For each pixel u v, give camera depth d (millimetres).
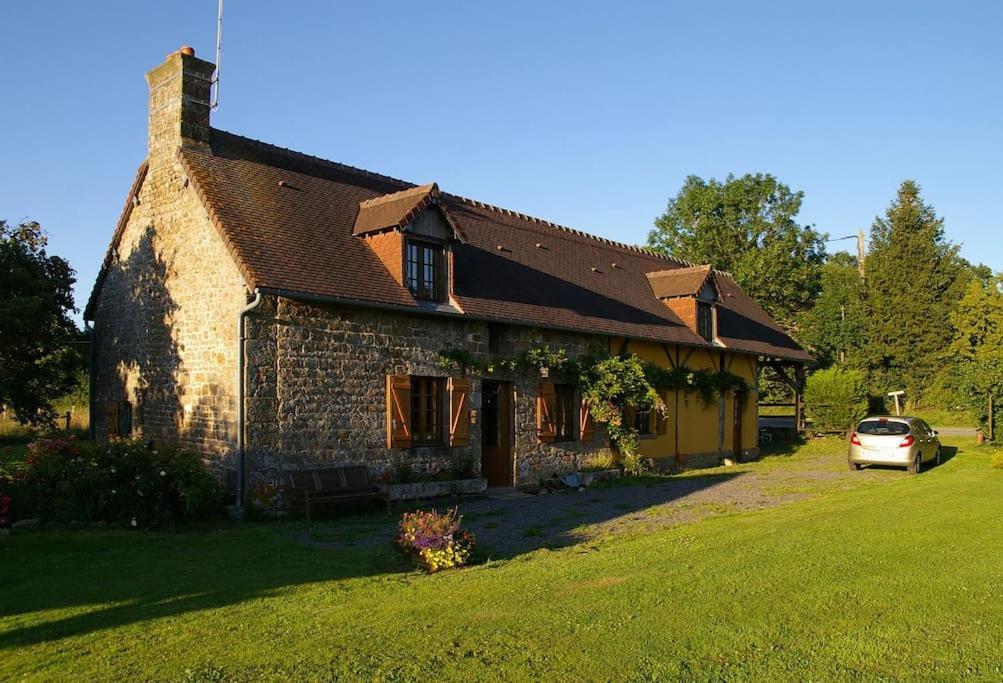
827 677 4672
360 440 13258
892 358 42125
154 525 10875
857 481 17016
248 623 5957
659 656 5016
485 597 6543
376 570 8125
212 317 12891
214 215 12625
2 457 15969
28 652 5336
